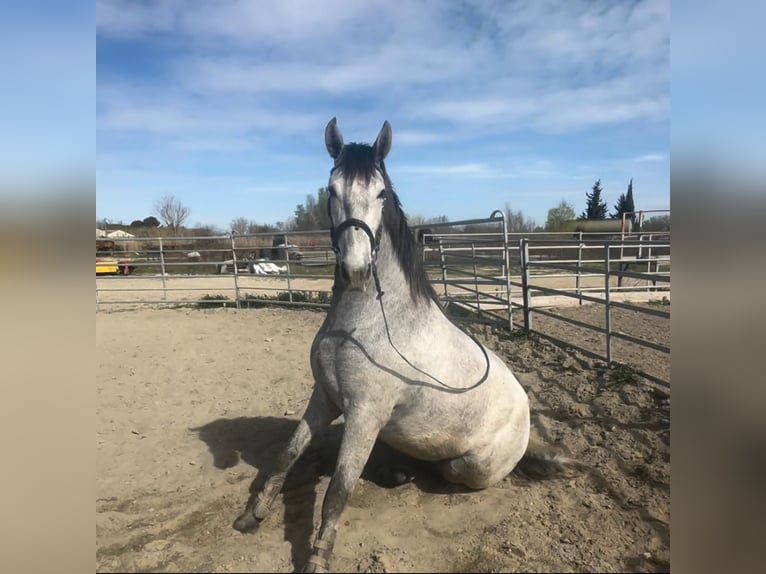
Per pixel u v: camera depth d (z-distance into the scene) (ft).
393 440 9.62
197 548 8.82
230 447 13.07
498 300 29.25
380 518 9.73
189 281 55.77
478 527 9.48
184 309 36.22
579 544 9.00
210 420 15.01
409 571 8.18
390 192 9.21
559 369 19.42
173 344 24.99
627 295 37.91
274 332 28.04
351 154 8.58
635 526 9.53
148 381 18.80
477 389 9.71
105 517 9.62
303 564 8.34
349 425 8.57
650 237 46.96
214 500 10.41
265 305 37.35
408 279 9.21
